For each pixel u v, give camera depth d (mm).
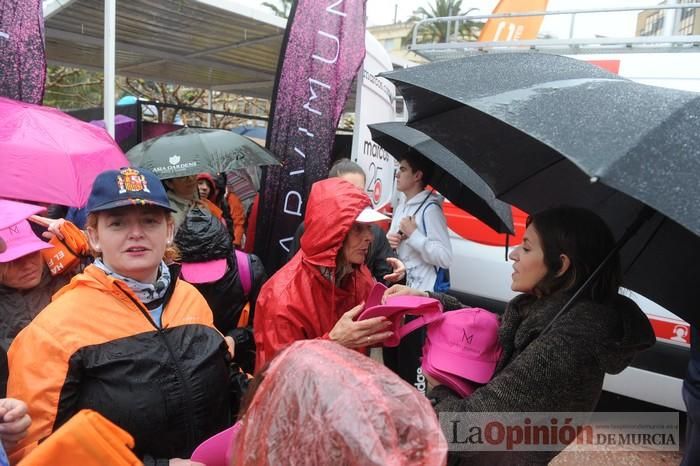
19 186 2283
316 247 1959
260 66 7027
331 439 621
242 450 710
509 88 1246
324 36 3771
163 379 1430
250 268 2498
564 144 1012
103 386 1363
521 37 5602
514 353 1438
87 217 1481
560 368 1242
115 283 1432
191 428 1464
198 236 2322
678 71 3238
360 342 1530
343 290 2062
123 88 14664
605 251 1396
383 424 635
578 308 1325
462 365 1451
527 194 1819
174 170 3232
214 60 6789
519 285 1475
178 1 4398
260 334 2033
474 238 4074
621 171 939
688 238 1493
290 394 692
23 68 2938
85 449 940
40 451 923
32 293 1916
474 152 1707
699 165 983
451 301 1836
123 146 6016
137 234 1441
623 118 1068
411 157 3217
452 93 1249
